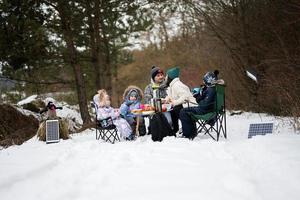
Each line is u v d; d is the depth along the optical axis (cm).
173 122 707
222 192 309
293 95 893
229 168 387
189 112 638
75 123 1224
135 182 357
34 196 343
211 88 631
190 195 306
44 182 391
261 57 1338
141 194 317
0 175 415
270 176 345
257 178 345
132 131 735
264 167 376
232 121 1031
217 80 680
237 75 1473
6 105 1105
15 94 1302
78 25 1240
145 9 1335
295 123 704
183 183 343
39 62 1137
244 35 1389
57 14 1135
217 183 336
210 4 1535
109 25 1443
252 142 504
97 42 1305
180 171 389
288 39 1209
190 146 543
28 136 1020
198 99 706
